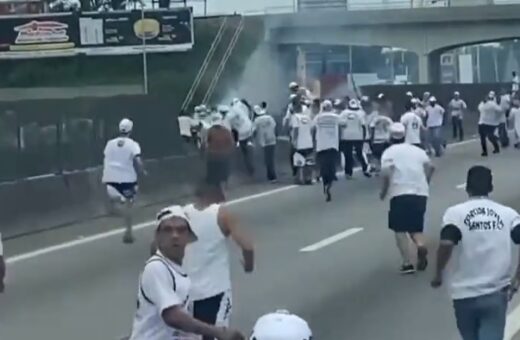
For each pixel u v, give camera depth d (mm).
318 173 36531
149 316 7520
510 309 14867
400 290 16594
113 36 79125
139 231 24859
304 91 38062
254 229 24484
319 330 13727
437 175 37562
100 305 16000
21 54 80375
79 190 26766
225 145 9617
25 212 24609
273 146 36594
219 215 9555
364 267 18906
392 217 18109
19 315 15328
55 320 14930
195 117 39625
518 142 52406
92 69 82438
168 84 80812
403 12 90750
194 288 9445
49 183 25656
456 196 30656
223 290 9555
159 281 7461
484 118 46656
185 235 7605
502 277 9664
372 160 38625
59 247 22438
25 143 25500
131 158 22656
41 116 26266
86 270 19328
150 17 78688
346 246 21594
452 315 14609
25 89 82000
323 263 19469
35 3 83188
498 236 9672
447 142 59156
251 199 31422
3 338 13750
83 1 96688
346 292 16484
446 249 9688
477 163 42938
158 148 31766
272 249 21328
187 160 32375
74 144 27391
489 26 90625
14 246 22641
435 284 9984
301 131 35625
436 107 47188
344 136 37188
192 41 78500
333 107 38688
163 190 30984
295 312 14938
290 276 18078
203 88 79750
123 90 80938
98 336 13820
